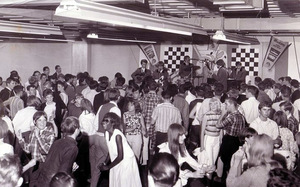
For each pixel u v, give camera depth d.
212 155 5.52
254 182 2.97
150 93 6.67
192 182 5.78
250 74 12.83
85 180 6.11
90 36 10.27
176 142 4.01
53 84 8.73
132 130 5.79
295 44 12.23
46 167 3.72
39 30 8.13
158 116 6.00
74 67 14.49
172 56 13.78
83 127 5.67
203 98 7.05
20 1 4.75
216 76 11.70
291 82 8.55
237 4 4.70
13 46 14.80
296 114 6.76
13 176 2.47
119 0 4.55
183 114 6.67
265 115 4.89
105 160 4.93
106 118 4.52
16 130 5.42
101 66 14.65
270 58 12.54
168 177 2.36
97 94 6.77
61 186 2.41
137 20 5.00
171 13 9.91
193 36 12.93
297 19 8.87
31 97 5.52
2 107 4.41
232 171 3.46
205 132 5.57
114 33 11.29
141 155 6.21
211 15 10.48
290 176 2.17
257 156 3.04
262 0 5.11
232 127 5.36
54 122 6.34
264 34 11.84
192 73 12.09
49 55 14.75
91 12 3.91
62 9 3.68
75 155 3.75
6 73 14.85
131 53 14.35
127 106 5.81
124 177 4.54
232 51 12.98
